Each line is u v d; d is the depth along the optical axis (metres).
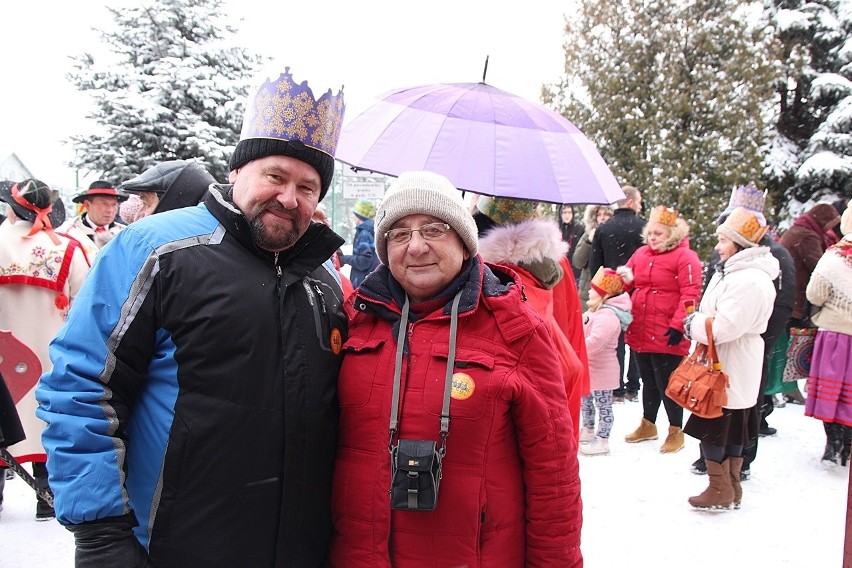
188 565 1.46
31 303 3.77
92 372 1.41
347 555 1.65
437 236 1.65
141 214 3.28
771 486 4.30
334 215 17.19
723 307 3.63
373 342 1.67
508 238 2.42
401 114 2.81
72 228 4.11
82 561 1.38
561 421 1.68
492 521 1.62
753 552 3.38
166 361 1.49
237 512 1.47
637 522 3.73
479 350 1.63
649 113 12.95
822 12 13.77
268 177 1.54
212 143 11.12
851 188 13.42
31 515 3.77
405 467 1.50
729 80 12.57
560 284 2.81
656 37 12.82
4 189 3.83
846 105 13.41
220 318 1.47
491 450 1.61
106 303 1.45
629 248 6.00
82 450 1.39
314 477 1.60
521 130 2.67
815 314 4.51
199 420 1.44
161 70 11.46
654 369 5.02
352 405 1.65
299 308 1.61
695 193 12.30
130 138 11.21
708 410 3.66
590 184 2.65
